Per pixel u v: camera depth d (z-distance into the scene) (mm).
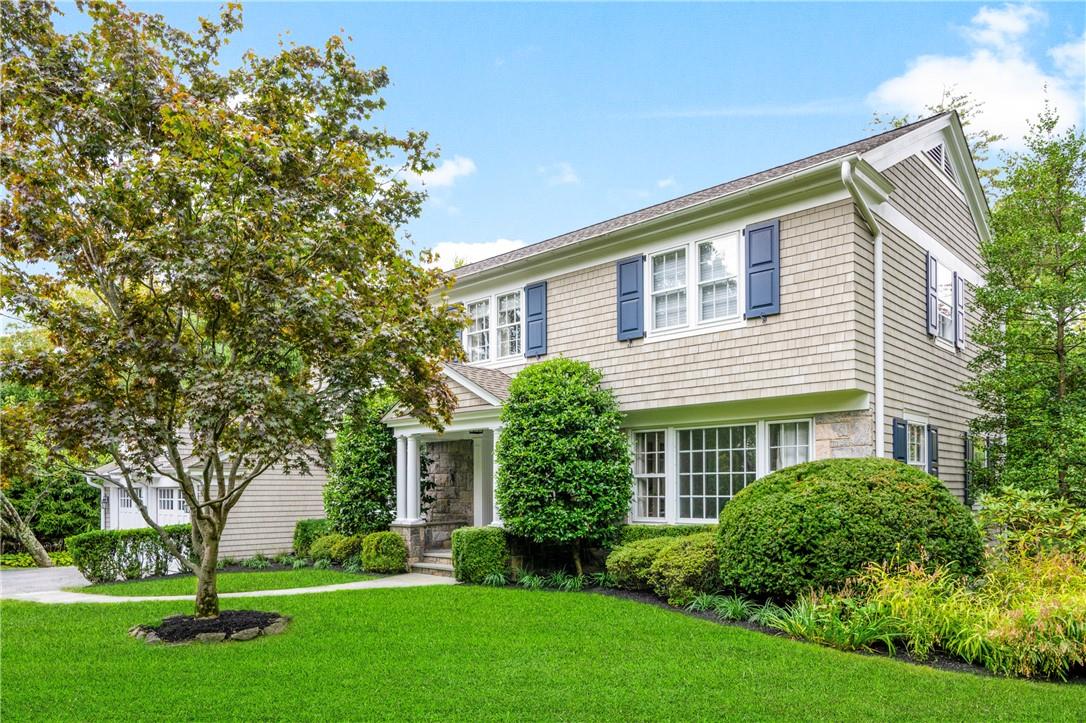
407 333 8828
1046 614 6980
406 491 15742
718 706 6090
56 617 10180
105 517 23266
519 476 12938
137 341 7883
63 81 8250
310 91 10812
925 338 12734
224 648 8117
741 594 9992
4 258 8289
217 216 7754
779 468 11844
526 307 15375
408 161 11227
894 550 8570
